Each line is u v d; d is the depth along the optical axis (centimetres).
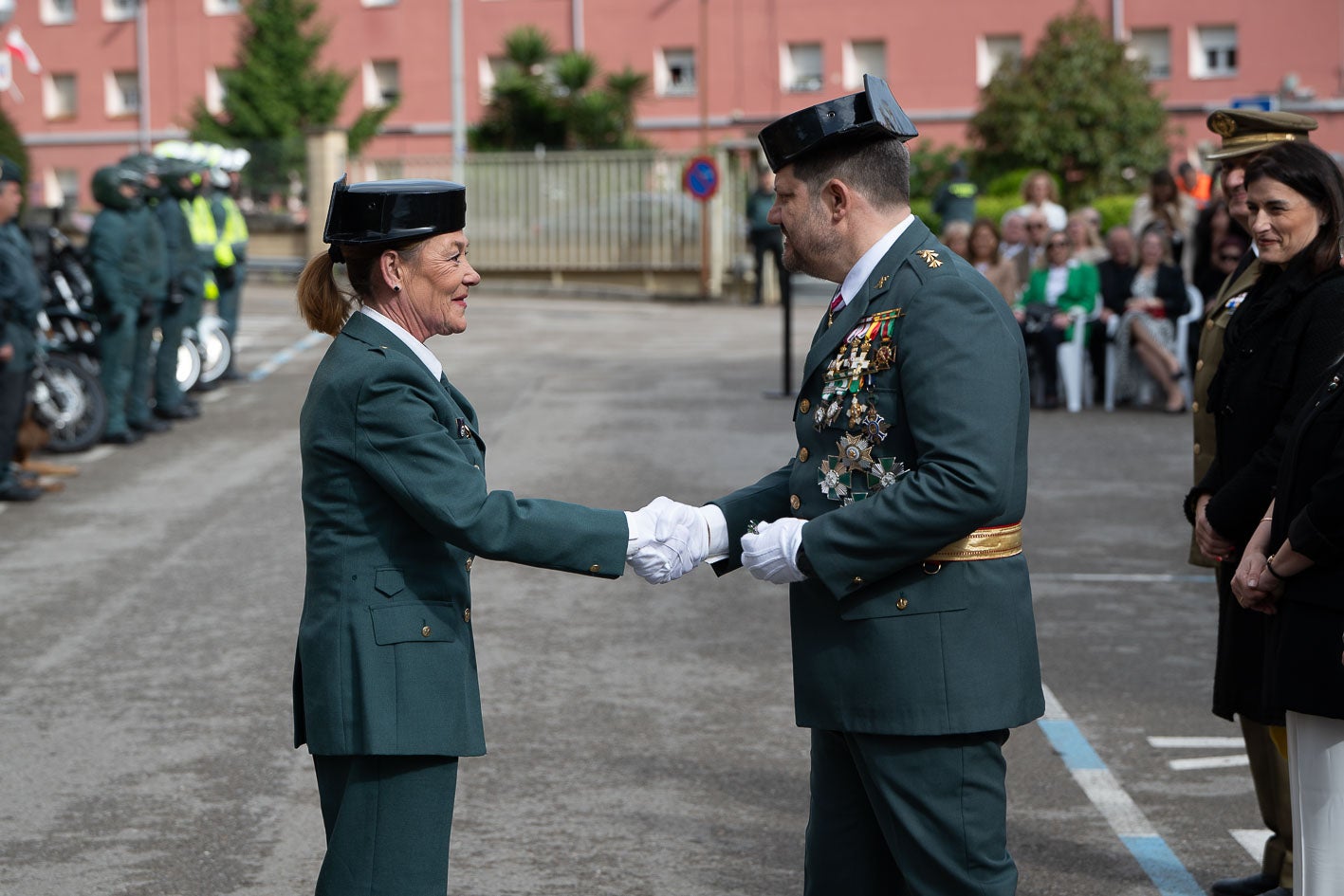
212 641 793
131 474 1250
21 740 652
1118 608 857
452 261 381
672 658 767
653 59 4484
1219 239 1476
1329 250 447
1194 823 568
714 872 527
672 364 1894
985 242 1625
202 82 4947
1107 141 3334
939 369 355
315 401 375
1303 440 406
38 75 5078
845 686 374
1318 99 3966
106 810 579
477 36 4644
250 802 587
